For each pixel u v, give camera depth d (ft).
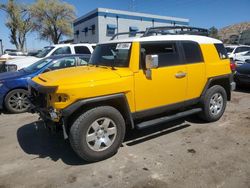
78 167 13.76
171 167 13.42
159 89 16.02
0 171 13.64
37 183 12.44
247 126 19.01
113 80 14.07
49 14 139.74
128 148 15.79
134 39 15.56
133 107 15.12
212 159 14.11
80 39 130.00
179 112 18.04
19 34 137.28
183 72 17.16
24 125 20.65
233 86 20.98
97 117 13.75
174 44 17.10
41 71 25.08
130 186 11.94
